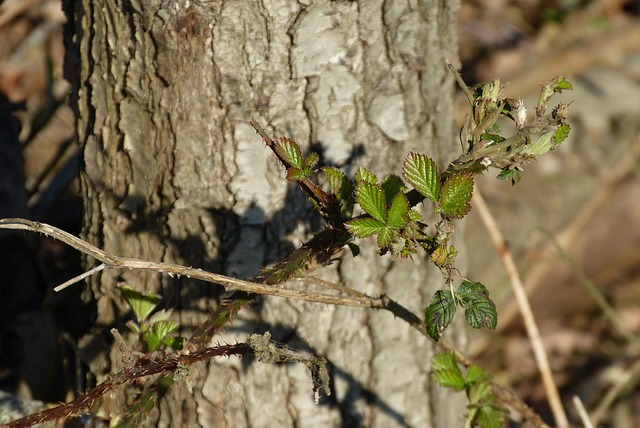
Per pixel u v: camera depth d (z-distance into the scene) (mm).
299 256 2146
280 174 2311
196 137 2307
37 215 2949
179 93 2305
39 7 4457
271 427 2332
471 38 4527
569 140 4215
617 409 3191
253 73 2303
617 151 4160
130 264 2070
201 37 2291
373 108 2324
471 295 2098
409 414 2363
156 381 2217
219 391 2328
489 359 3445
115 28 2328
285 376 2328
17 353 2566
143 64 2314
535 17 4664
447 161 2361
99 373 2391
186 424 2340
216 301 2312
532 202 3910
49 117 3086
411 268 2355
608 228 3896
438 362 2229
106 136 2355
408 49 2326
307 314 2334
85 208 2398
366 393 2355
